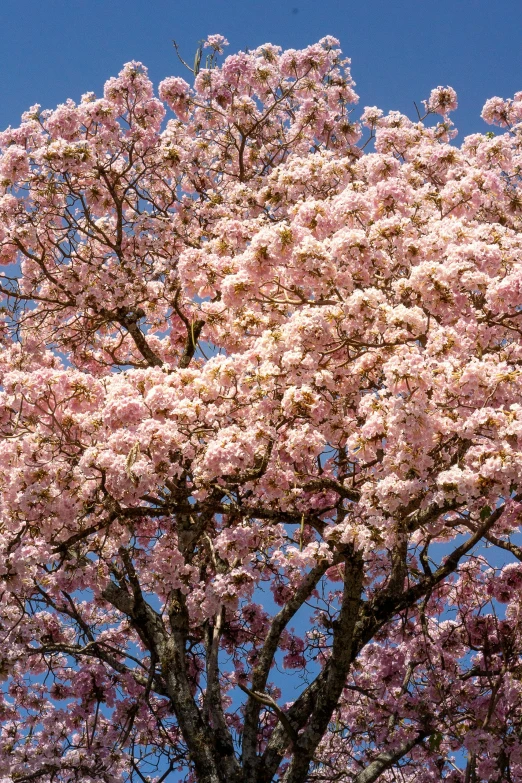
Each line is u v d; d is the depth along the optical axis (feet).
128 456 18.98
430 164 33.76
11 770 27.50
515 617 29.19
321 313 20.21
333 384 20.11
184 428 20.93
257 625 30.45
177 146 34.35
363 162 29.17
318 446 20.66
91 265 30.14
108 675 29.19
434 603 30.89
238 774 24.93
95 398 21.58
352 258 21.27
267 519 23.52
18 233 29.48
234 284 22.18
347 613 23.76
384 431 18.49
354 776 27.73
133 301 29.91
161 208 36.09
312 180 28.89
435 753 28.53
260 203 30.78
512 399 19.34
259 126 39.11
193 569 24.97
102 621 34.12
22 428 21.25
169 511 21.38
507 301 20.90
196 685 30.04
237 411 21.94
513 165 34.42
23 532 20.31
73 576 25.17
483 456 18.04
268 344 20.34
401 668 28.17
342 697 30.66
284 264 22.27
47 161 28.25
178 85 36.40
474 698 27.20
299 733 26.37
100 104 30.09
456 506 20.70
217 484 21.71
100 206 31.58
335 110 40.09
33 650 27.30
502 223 32.24
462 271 20.54
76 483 19.93
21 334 30.91
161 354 34.27
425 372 17.92
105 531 21.80
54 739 29.25
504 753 25.79
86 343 32.99
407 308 20.67
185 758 27.32
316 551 20.35
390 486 18.40
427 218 25.63
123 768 28.58
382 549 19.62
